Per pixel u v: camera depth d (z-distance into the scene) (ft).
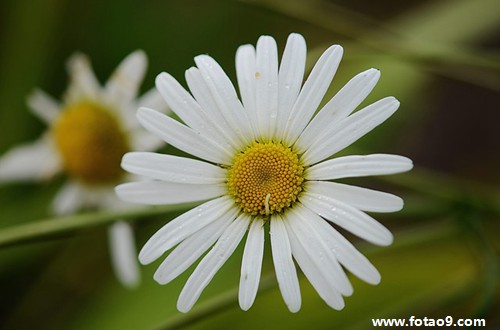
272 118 0.78
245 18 1.11
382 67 1.04
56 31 1.11
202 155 0.78
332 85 1.04
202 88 0.77
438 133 1.12
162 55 1.10
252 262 0.77
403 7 1.16
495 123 1.12
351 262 0.75
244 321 0.98
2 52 1.11
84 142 0.94
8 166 1.01
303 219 0.77
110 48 1.11
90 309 1.04
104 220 0.84
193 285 0.76
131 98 0.94
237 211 0.78
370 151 1.03
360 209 0.75
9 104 1.10
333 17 0.95
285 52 0.77
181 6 1.12
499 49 1.10
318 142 0.77
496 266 0.87
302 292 0.98
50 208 1.07
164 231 0.77
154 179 0.79
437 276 0.98
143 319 1.00
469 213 0.92
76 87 0.95
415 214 0.92
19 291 1.09
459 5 1.07
